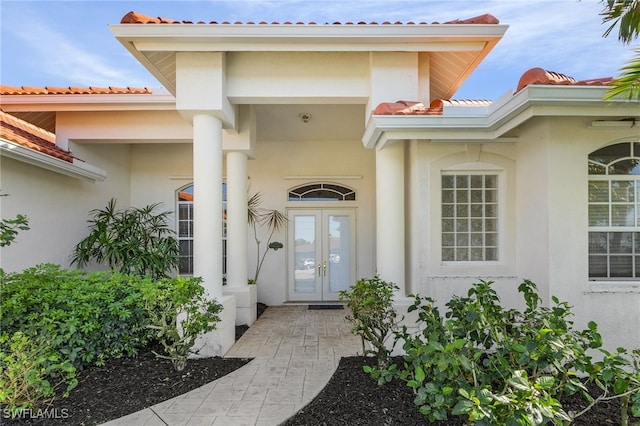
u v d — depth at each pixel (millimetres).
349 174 8359
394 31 4352
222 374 3930
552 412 2146
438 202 4652
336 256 8484
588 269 4027
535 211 4207
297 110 6418
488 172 4695
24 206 5289
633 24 2789
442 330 3102
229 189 6273
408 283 5137
